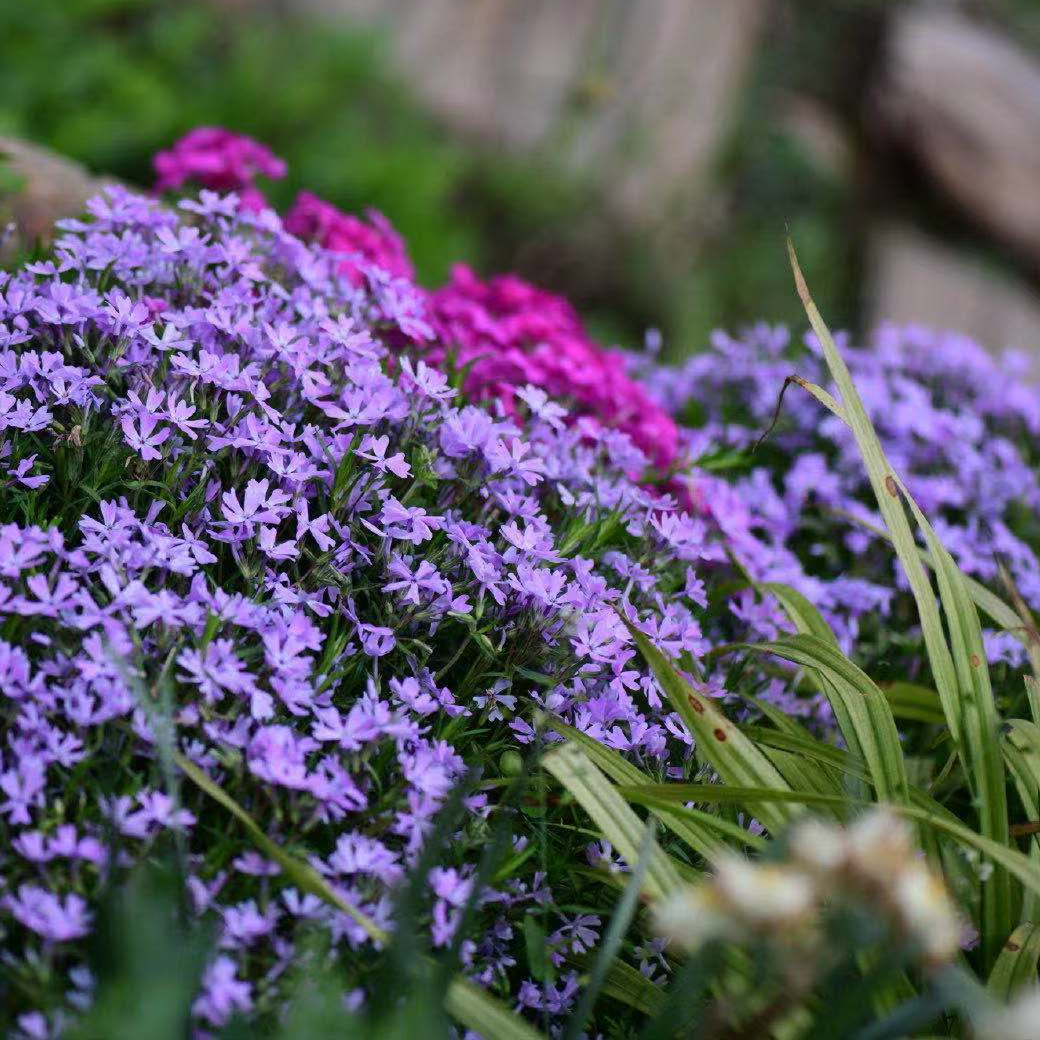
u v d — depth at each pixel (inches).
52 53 70.4
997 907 27.6
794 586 34.1
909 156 101.7
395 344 34.0
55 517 27.6
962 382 41.0
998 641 33.5
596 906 28.1
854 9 107.2
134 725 25.6
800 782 28.9
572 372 34.9
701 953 24.0
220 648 26.3
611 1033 27.3
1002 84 101.2
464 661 29.2
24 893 24.5
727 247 96.9
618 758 28.1
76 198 37.3
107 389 28.8
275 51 78.1
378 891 26.0
